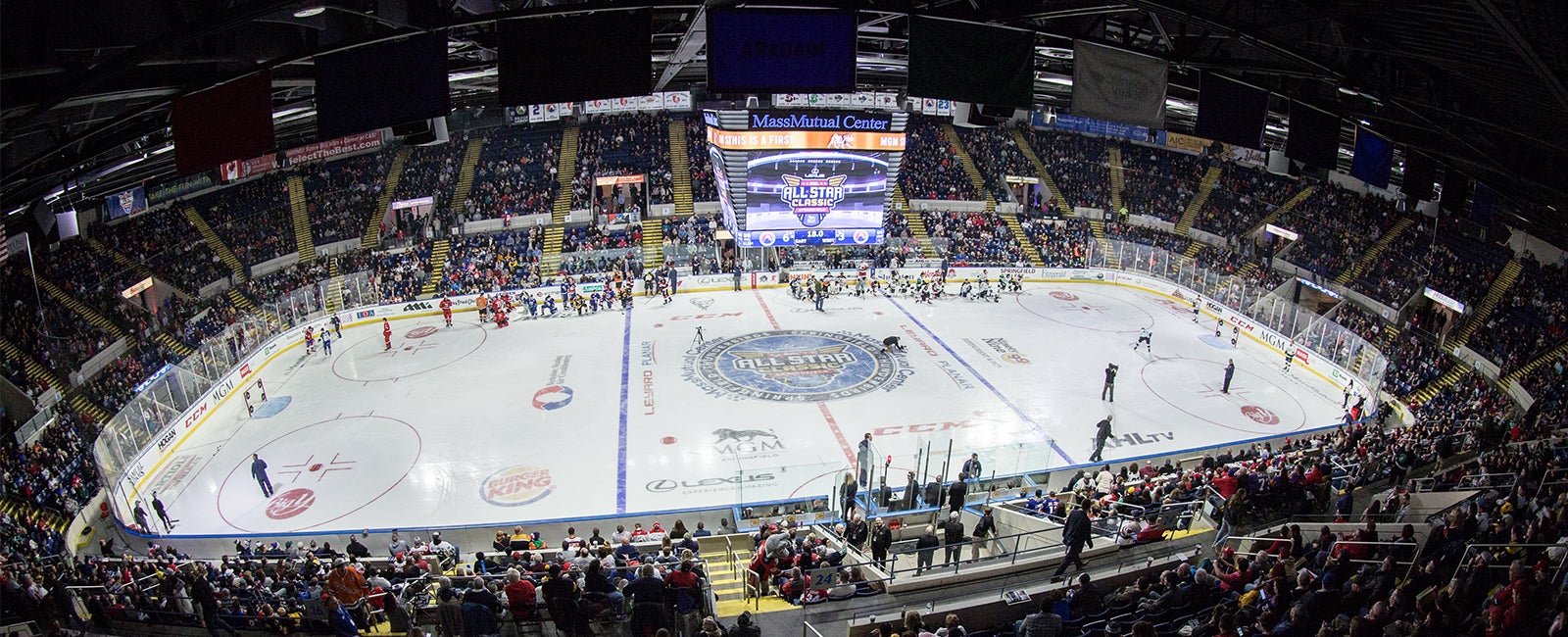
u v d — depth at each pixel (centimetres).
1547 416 2484
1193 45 1714
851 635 1141
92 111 1433
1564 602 944
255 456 2370
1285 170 1922
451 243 4706
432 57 1315
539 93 1345
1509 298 3578
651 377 3322
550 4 1556
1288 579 1221
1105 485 2047
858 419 2909
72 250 3603
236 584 1454
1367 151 1891
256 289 4206
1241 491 1520
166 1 1068
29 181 1566
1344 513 1667
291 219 4719
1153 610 1158
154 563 1694
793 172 3975
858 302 4450
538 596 1213
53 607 1370
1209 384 3312
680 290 4669
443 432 2823
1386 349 3662
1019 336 3878
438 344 3784
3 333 2892
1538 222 2845
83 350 3144
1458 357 3556
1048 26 1738
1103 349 3719
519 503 2352
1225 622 961
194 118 1300
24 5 930
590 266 4631
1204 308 4316
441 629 1110
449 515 2286
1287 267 4794
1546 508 1321
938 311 4303
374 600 1334
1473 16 1060
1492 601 1024
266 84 1284
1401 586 1114
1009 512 1958
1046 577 1390
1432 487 1805
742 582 1512
